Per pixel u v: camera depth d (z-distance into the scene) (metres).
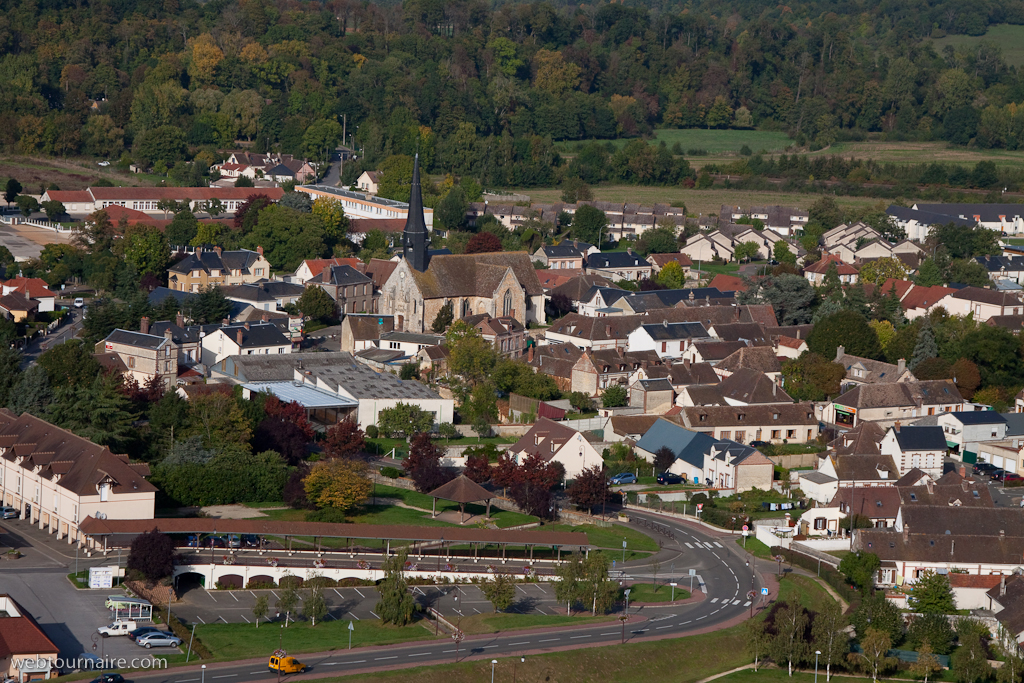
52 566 188.50
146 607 173.38
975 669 173.62
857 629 184.88
